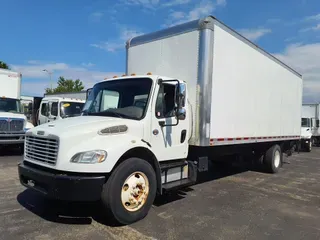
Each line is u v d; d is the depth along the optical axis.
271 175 9.54
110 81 5.83
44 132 4.46
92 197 4.05
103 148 4.20
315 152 19.98
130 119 4.89
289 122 10.91
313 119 24.25
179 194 6.53
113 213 4.25
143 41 6.98
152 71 6.74
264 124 8.80
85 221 4.57
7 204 5.32
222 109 6.52
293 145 12.14
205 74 5.86
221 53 6.37
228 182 8.09
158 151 5.18
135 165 4.51
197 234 4.28
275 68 9.42
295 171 10.65
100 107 5.64
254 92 8.06
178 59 6.23
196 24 5.96
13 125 11.46
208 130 5.99
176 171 5.72
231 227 4.64
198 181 8.09
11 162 9.99
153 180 4.82
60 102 13.60
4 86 13.17
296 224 4.91
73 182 3.96
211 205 5.78
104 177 4.14
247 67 7.58
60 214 4.85
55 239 3.90
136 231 4.27
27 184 4.64
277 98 9.70
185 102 5.67
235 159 9.45
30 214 4.82
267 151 9.78
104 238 3.98
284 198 6.57
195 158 6.43
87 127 4.33
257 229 4.61
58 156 4.11
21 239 3.87
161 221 4.74
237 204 5.93
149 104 5.05
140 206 4.65
